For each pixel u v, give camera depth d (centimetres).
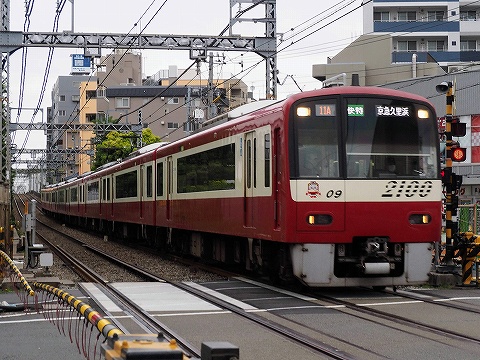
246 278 1473
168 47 2181
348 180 1155
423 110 1205
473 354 707
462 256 1316
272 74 2159
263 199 1282
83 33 2161
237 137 1459
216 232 1614
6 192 2117
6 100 2223
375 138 1177
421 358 689
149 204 2384
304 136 1161
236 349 400
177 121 7194
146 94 7175
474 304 1055
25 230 1755
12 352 734
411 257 1180
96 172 3847
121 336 402
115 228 3328
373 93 1187
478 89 3016
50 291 923
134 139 5072
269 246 1346
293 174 1152
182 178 1944
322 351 712
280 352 718
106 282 1453
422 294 1186
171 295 1190
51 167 8038
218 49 2173
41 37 2152
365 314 962
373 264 1137
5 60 2134
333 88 1180
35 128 4381
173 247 2225
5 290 1305
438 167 1199
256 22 2133
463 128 1339
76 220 4959
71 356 714
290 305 1050
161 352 358
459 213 1878
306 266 1146
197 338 796
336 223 1148
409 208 1175
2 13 2138
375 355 700
